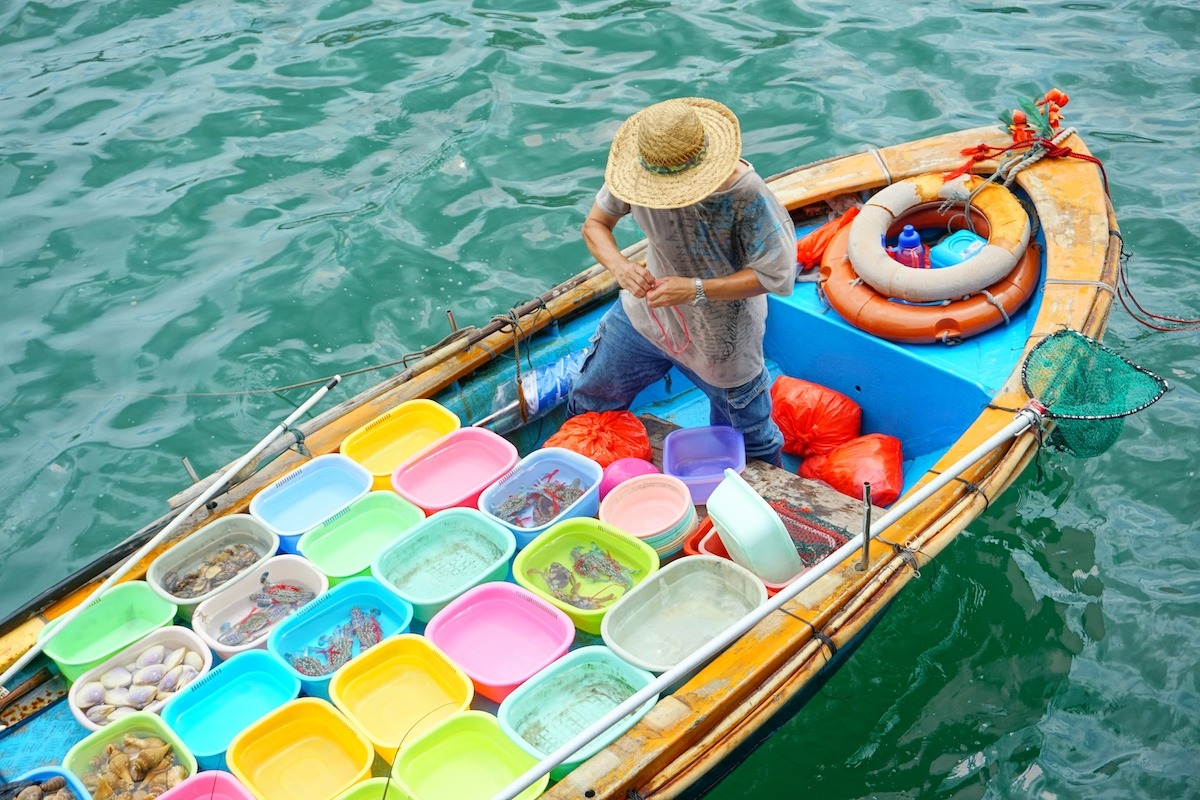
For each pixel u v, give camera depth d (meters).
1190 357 5.59
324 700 3.47
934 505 3.97
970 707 4.26
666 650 3.69
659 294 3.80
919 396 4.80
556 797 3.07
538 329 5.01
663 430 4.85
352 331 6.03
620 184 3.72
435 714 3.54
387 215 6.68
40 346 6.01
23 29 8.73
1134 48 7.67
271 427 5.58
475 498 4.24
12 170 7.21
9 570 4.99
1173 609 4.52
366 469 4.39
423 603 3.77
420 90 7.66
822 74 7.52
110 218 6.79
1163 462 5.12
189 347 5.96
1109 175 6.63
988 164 5.35
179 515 3.95
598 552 4.08
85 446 5.50
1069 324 4.49
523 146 7.14
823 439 4.89
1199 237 6.20
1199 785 3.94
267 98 7.71
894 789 4.03
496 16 8.44
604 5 8.46
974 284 4.72
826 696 4.12
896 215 5.15
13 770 3.49
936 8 8.19
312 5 8.84
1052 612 4.56
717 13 8.26
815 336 5.11
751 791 4.00
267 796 3.35
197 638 3.72
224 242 6.57
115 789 3.29
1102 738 4.12
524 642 3.77
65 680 3.79
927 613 4.43
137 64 8.20
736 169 3.66
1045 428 4.18
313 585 3.95
